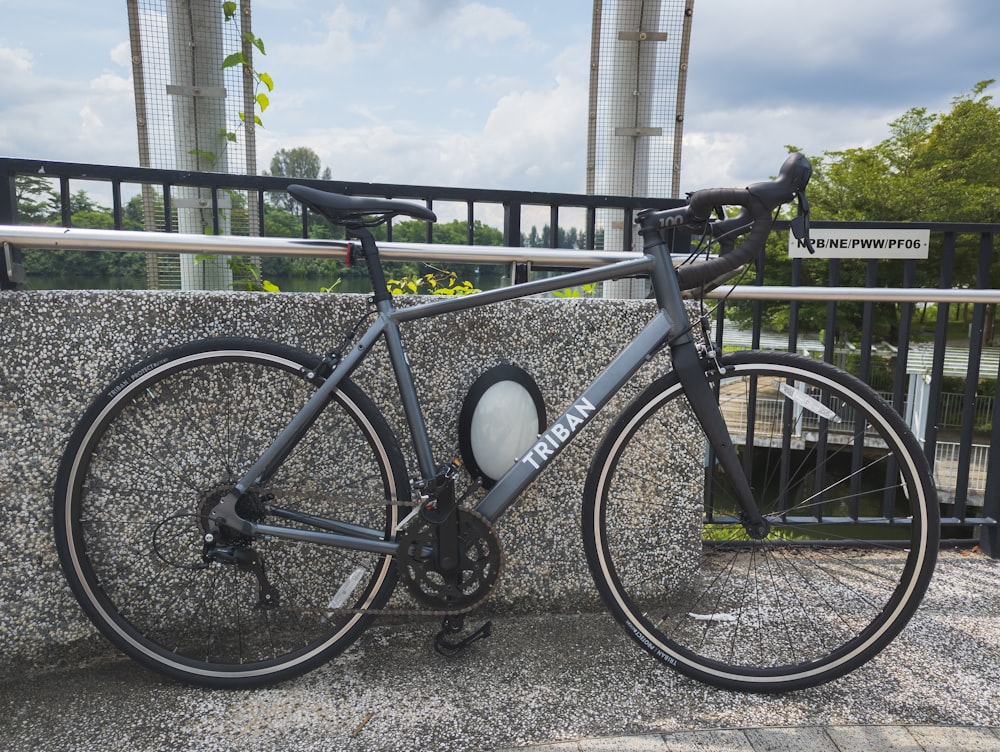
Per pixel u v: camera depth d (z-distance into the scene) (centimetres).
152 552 170
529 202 219
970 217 2014
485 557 156
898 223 238
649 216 154
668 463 195
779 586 214
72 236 159
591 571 169
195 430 170
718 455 158
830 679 157
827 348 243
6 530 157
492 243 237
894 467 240
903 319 250
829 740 138
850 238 239
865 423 237
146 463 168
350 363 156
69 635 165
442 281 265
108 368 161
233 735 140
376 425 161
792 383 188
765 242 147
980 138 2303
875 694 157
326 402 158
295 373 158
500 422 170
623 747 135
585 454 191
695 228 155
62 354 157
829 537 304
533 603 194
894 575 223
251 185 203
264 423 173
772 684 157
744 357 158
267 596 158
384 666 167
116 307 160
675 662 162
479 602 157
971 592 213
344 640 162
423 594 156
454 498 158
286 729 143
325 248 171
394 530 161
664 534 198
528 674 164
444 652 169
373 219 159
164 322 163
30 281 205
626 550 197
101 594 159
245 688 158
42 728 142
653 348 157
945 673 166
